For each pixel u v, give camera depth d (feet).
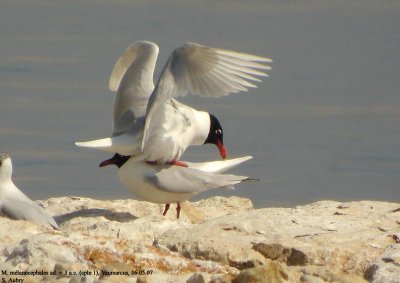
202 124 44.24
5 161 36.01
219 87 38.17
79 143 40.52
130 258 29.58
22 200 36.01
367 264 30.71
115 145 40.83
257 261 30.94
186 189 40.55
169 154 41.29
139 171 40.81
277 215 33.99
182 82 38.24
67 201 40.93
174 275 29.01
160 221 35.14
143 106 41.83
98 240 30.04
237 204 43.01
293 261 31.30
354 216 34.22
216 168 42.73
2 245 30.96
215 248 31.50
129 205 41.19
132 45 43.42
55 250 29.04
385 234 32.55
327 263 30.94
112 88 45.21
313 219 33.65
